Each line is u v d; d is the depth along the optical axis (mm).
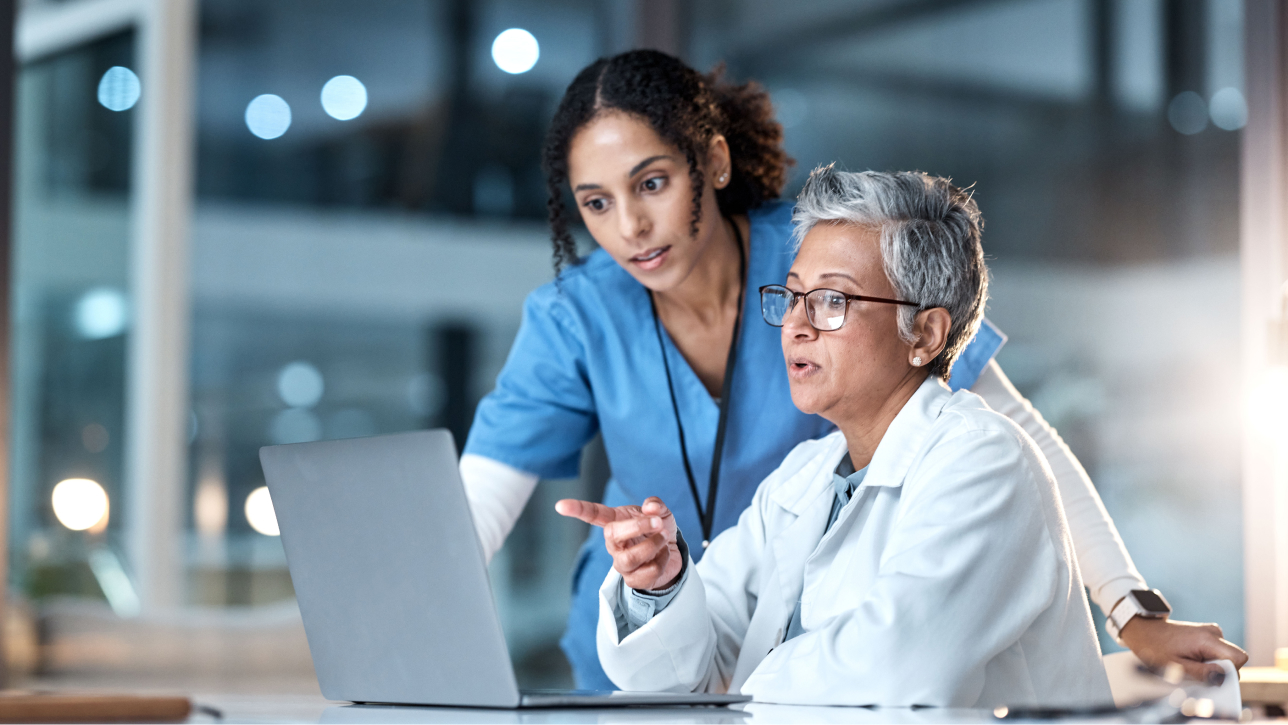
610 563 1767
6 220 2375
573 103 1468
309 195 5020
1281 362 1906
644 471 1619
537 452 1682
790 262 1569
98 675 2912
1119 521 3736
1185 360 3658
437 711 914
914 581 1004
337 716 889
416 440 878
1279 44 2533
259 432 4977
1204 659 1263
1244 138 2578
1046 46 3848
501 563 4754
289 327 5020
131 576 4445
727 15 3398
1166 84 3650
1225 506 3572
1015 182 3889
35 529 4391
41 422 4492
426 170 5016
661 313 1607
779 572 1265
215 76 4891
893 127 3822
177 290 4582
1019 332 3920
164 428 4516
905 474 1131
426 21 4953
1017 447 1097
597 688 1772
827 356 1156
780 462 1567
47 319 4543
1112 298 3783
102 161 4617
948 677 979
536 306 1664
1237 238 3555
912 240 1143
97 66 4613
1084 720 839
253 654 3031
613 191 1446
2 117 2396
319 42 4957
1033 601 1036
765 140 1599
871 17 3799
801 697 999
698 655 1162
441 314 5082
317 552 995
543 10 4801
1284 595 2461
